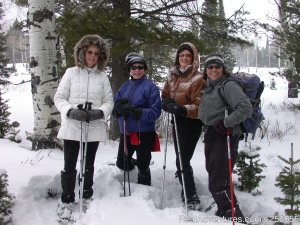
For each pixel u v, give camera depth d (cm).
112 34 701
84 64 431
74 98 423
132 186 483
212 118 408
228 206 409
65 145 430
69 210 423
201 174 563
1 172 418
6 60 993
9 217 405
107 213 404
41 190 468
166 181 538
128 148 503
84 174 425
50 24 644
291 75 1200
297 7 1159
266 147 809
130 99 480
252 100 413
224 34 854
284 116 1196
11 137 786
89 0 837
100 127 434
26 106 1504
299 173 388
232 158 412
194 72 459
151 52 880
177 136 450
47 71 647
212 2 829
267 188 536
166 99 447
